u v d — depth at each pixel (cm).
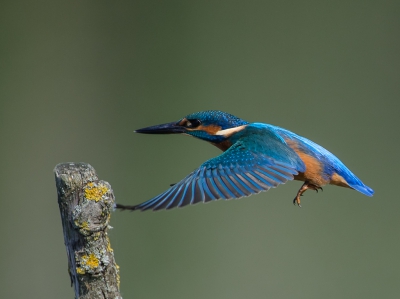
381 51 1445
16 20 1373
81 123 1382
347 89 1436
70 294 1234
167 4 1416
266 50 1437
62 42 1391
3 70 1359
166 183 1338
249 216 1276
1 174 1316
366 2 1450
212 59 1425
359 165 1404
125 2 1407
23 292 1223
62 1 1395
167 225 1245
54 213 1316
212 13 1425
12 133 1346
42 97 1370
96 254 487
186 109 1402
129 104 1397
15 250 1261
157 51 1413
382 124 1427
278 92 1427
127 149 1369
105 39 1406
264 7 1432
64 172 492
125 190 1343
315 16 1449
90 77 1396
